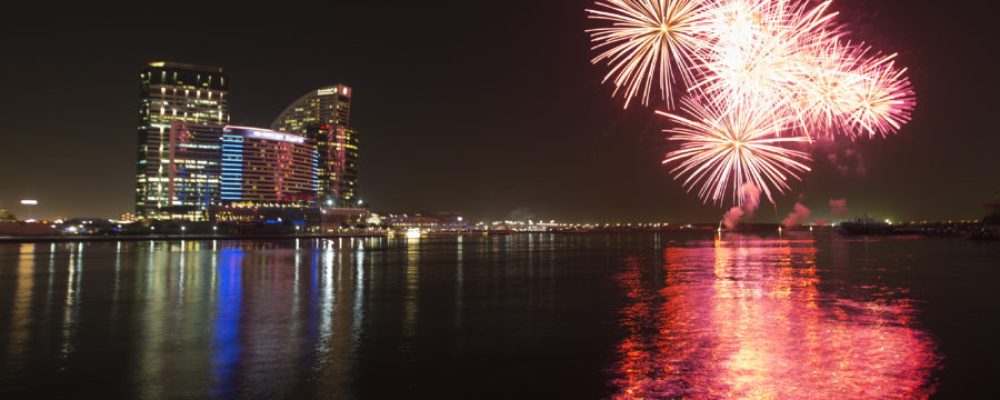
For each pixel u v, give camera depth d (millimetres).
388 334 25547
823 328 25953
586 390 16969
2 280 52156
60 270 64312
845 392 16312
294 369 19469
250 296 39656
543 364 20047
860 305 33406
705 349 21844
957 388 16672
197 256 95875
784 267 65000
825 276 52750
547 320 29203
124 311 32594
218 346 23000
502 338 24625
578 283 48625
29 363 20375
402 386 17562
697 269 63438
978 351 21172
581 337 24656
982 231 144375
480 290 43531
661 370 18906
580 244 175500
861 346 22078
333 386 17547
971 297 36875
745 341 23172
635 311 31953
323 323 28484
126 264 74812
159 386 17562
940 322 27359
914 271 57219
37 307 34469
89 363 20312
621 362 20109
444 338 24672
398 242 196750
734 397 15938
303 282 50031
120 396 16656
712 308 32719
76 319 29797
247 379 18266
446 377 18531
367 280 51938
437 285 47438
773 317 29203
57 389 17312
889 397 15930
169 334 25609
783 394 16156
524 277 54875
